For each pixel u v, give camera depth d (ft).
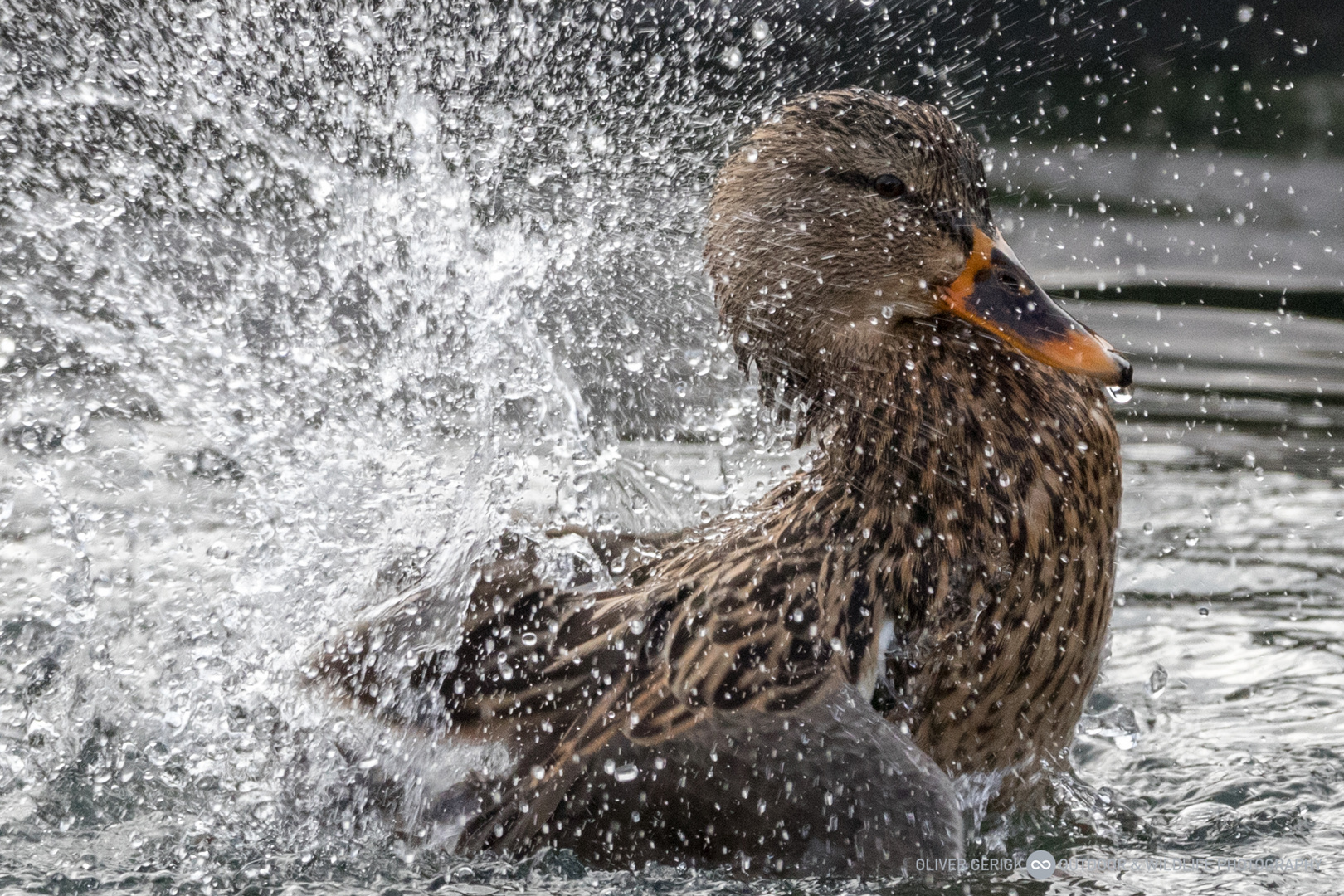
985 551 22.71
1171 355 48.26
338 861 22.66
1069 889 21.89
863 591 22.84
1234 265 56.03
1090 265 56.34
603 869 22.21
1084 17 63.72
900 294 23.48
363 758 23.52
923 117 23.71
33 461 32.27
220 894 21.75
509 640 23.39
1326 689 29.84
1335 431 42.73
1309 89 68.49
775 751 21.49
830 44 44.14
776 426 35.27
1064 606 23.03
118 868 22.38
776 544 23.57
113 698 25.99
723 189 24.93
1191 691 29.91
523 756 22.67
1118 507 23.80
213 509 32.30
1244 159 64.34
